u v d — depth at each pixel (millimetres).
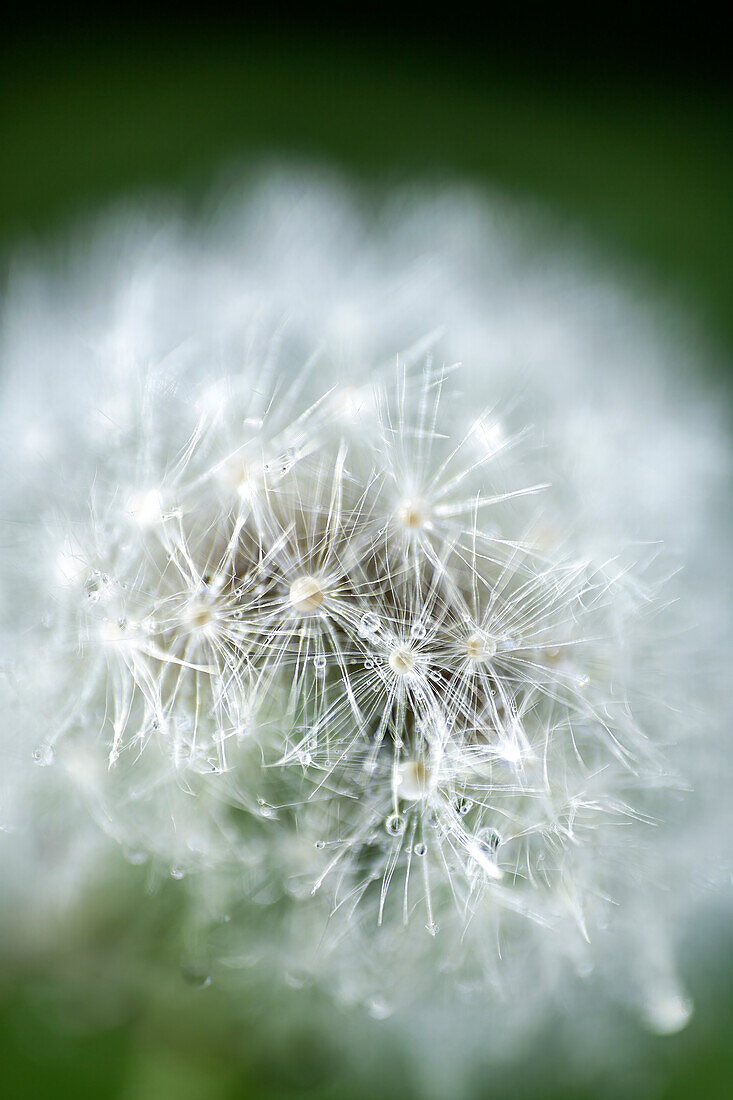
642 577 110
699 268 179
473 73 188
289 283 113
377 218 120
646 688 109
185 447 106
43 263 118
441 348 112
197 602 104
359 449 106
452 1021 110
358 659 104
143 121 182
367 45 189
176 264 114
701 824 110
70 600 106
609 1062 114
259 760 105
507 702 105
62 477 108
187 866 106
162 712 104
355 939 107
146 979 110
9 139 177
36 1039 125
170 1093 113
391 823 104
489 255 120
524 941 109
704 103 189
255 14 186
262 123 184
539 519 108
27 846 109
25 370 112
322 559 104
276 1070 113
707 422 118
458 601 105
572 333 117
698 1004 116
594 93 189
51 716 106
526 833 106
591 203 185
